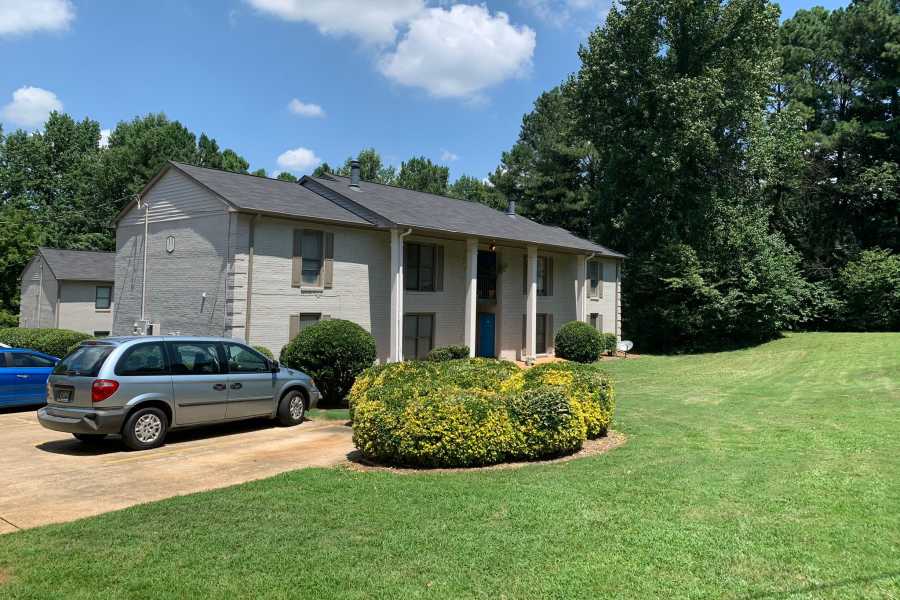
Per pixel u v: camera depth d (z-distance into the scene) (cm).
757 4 2741
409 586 404
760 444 832
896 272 2969
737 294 2742
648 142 2844
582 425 826
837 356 2228
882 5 3359
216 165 5125
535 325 2470
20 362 1304
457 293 2258
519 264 2508
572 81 3259
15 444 947
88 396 870
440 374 934
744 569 421
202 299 1678
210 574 425
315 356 1380
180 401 948
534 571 424
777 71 2980
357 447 816
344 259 1841
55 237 4628
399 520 535
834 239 3406
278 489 642
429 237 2077
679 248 2856
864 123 3406
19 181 5016
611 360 2600
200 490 672
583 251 2586
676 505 561
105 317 3331
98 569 435
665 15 2856
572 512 547
